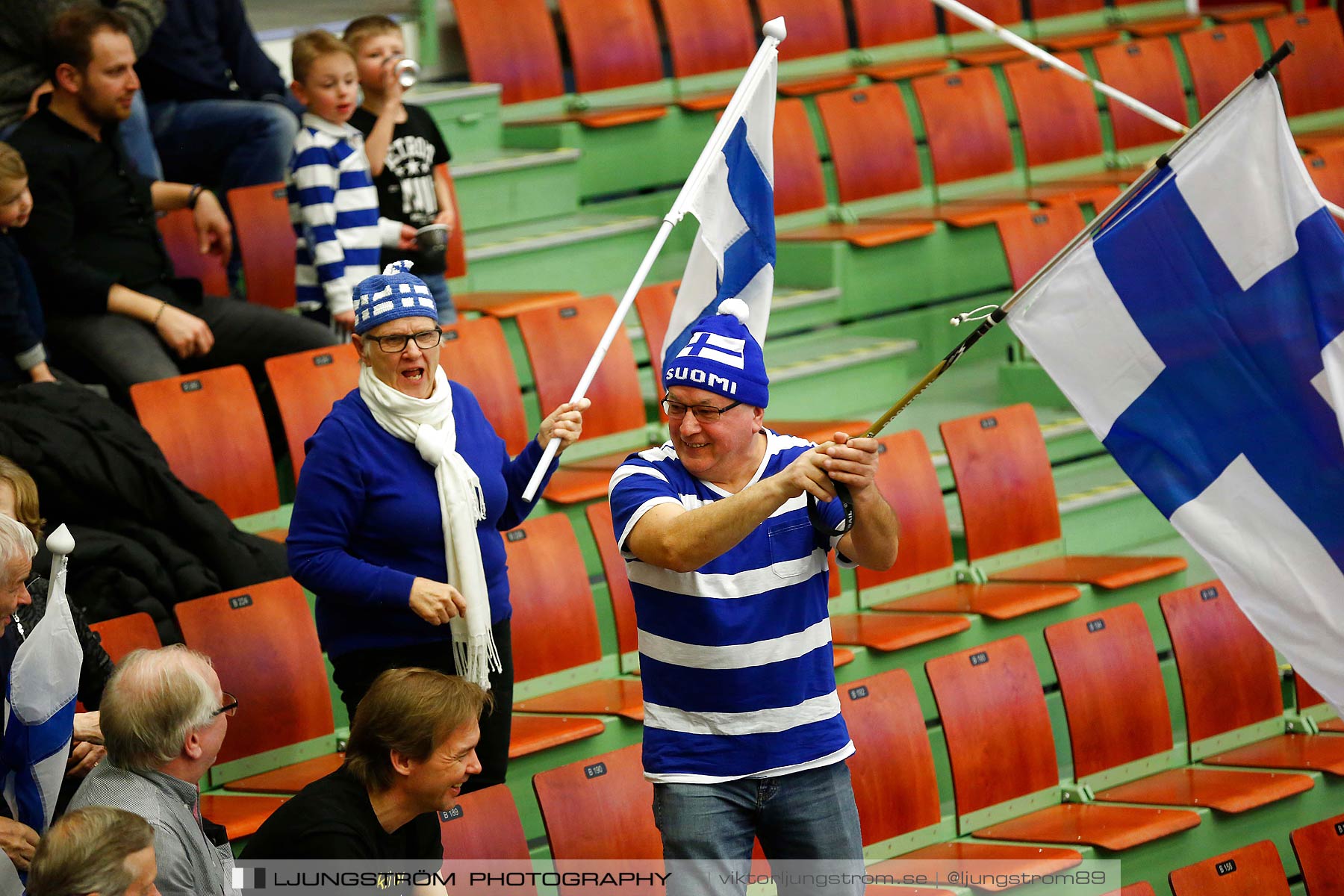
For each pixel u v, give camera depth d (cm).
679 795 930
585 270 2175
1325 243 1015
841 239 2205
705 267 1187
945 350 2338
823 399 2073
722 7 2542
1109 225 1054
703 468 933
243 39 2045
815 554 945
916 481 1786
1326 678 1041
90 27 1557
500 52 2356
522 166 2205
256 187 1912
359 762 899
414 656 1102
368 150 1775
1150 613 1828
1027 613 1709
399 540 1100
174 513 1405
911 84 2575
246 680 1324
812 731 941
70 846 764
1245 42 2866
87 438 1385
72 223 1583
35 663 909
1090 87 2636
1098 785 1600
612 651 1631
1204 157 1035
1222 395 1044
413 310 1085
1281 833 1608
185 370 1700
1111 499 1986
